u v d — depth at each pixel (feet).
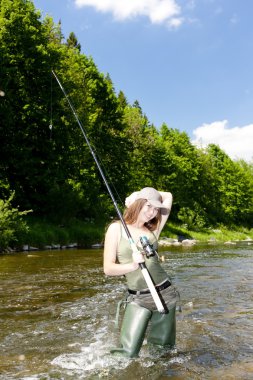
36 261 40.29
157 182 160.66
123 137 116.67
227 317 17.84
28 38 78.84
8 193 77.87
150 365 11.50
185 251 62.90
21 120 79.66
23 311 18.76
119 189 114.01
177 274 32.22
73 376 10.84
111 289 24.61
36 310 18.98
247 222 249.55
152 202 11.74
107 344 13.84
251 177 280.51
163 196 13.05
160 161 157.58
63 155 85.25
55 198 79.20
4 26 76.89
